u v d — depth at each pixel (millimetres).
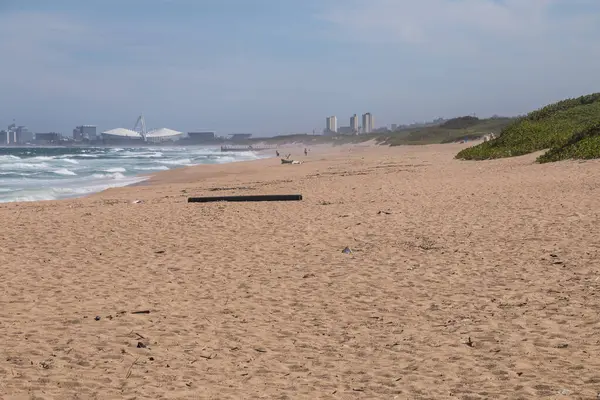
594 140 27281
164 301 8477
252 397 5293
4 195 30812
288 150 156750
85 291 9031
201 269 10336
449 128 156500
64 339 6930
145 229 14398
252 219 15500
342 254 11125
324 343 6727
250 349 6578
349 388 5461
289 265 10453
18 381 5695
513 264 9680
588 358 5773
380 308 7914
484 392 5172
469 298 8102
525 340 6414
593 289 8023
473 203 16562
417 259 10445
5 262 11031
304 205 18078
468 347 6359
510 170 26547
